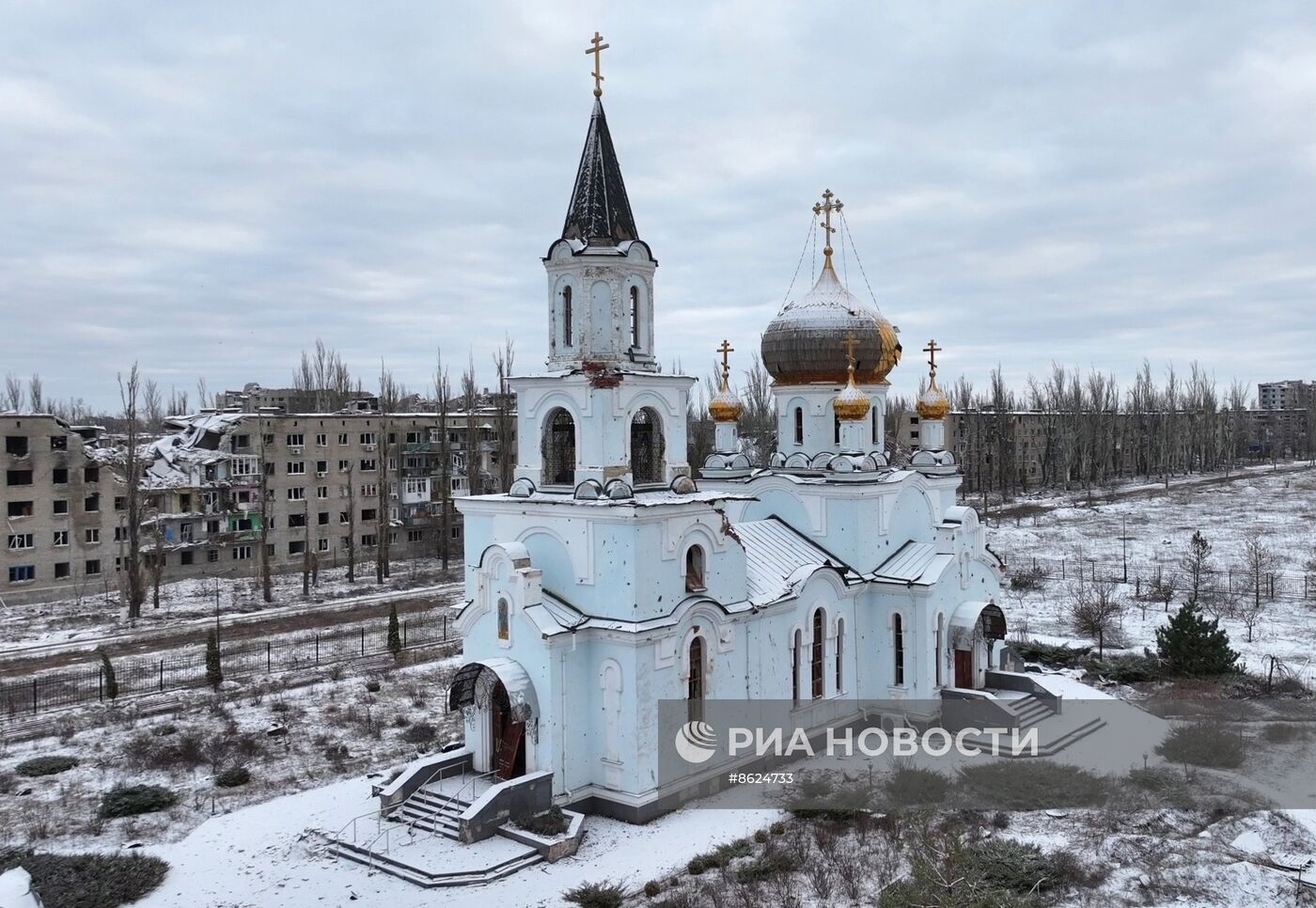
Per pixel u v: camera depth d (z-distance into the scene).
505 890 27.80
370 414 99.31
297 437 92.94
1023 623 62.06
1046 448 154.38
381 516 85.56
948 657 43.62
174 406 160.62
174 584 81.62
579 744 33.28
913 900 24.27
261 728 43.03
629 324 35.50
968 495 138.75
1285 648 54.56
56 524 77.06
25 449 75.69
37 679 51.62
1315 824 31.70
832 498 43.72
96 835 32.38
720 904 26.56
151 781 37.06
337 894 27.89
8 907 21.30
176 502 85.00
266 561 75.75
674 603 34.00
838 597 41.94
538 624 32.22
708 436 124.75
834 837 31.11
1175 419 172.12
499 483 98.44
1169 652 49.25
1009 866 27.98
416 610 71.69
